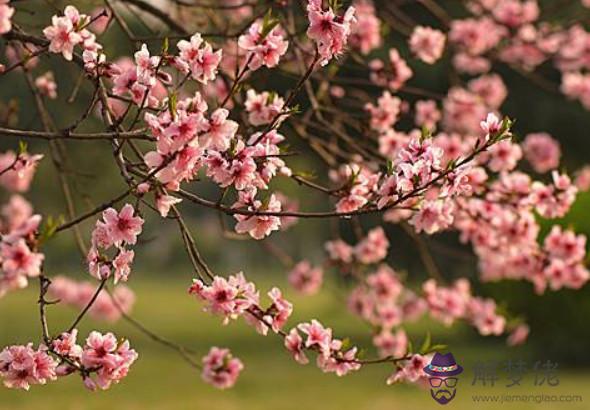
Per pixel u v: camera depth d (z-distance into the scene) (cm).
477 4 1330
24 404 1922
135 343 2977
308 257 8306
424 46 1020
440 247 1054
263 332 611
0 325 3431
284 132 1166
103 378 549
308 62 948
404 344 1095
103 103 580
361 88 1619
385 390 2141
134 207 558
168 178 520
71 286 1423
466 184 558
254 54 579
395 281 1173
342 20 559
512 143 946
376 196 657
